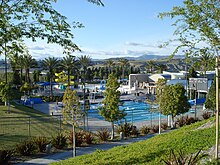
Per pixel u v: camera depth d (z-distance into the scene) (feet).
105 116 69.56
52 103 160.56
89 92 201.05
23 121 89.51
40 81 268.82
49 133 72.84
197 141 32.71
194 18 20.20
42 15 16.63
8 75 207.31
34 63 196.85
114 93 69.92
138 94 194.08
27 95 173.58
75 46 17.99
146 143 41.70
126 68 342.03
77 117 53.67
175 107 80.23
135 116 118.01
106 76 332.39
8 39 16.20
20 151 52.47
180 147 31.65
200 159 25.45
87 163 34.58
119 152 38.06
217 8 19.71
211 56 20.89
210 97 87.71
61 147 58.29
